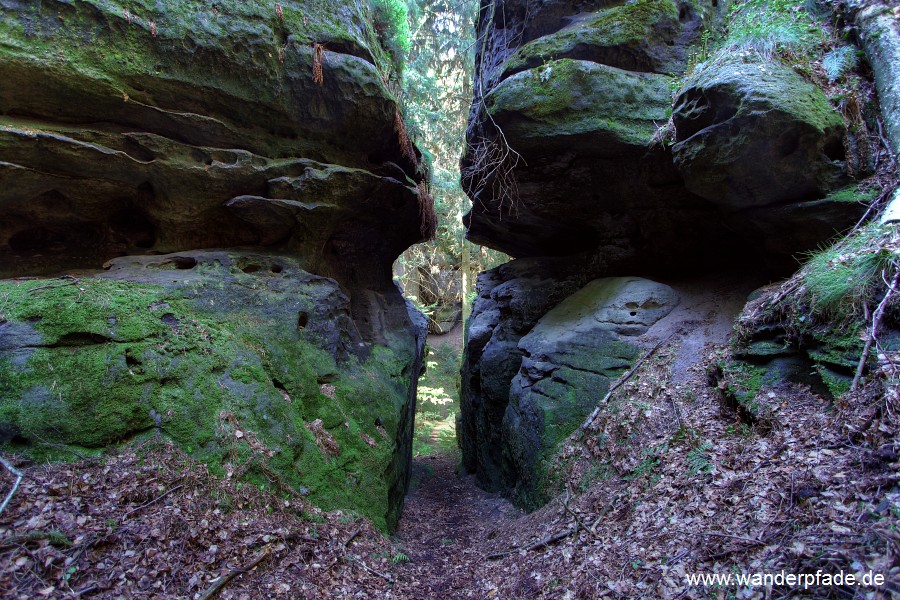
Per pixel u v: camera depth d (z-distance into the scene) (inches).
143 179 247.6
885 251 180.4
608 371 321.1
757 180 247.8
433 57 647.1
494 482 444.8
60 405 178.9
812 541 126.1
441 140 695.1
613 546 186.2
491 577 219.9
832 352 185.0
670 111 318.0
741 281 339.3
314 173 283.6
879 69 248.1
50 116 225.8
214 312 245.9
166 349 212.1
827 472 146.6
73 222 256.7
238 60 254.4
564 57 342.6
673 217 356.5
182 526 169.2
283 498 211.2
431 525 349.4
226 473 197.9
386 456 289.3
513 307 449.7
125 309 211.3
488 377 450.3
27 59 208.4
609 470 254.8
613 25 335.0
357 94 290.0
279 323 265.9
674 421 244.8
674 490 195.2
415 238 420.5
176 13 239.1
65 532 148.9
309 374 265.9
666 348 309.0
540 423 327.6
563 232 448.5
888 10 255.0
